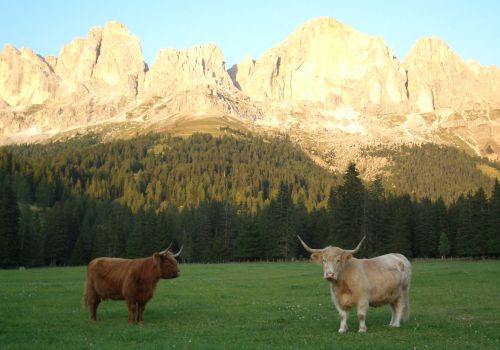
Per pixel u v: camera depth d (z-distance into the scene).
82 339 17.78
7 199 100.94
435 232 126.06
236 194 194.50
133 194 188.62
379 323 21.45
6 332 19.36
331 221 110.25
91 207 148.88
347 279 19.17
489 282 42.44
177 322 22.11
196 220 138.62
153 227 122.56
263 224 122.69
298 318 23.16
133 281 21.64
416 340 17.52
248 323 21.64
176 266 21.97
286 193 117.50
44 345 16.66
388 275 19.94
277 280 47.81
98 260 22.62
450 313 24.62
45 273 65.19
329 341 17.25
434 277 47.34
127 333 18.88
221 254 125.25
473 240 111.25
